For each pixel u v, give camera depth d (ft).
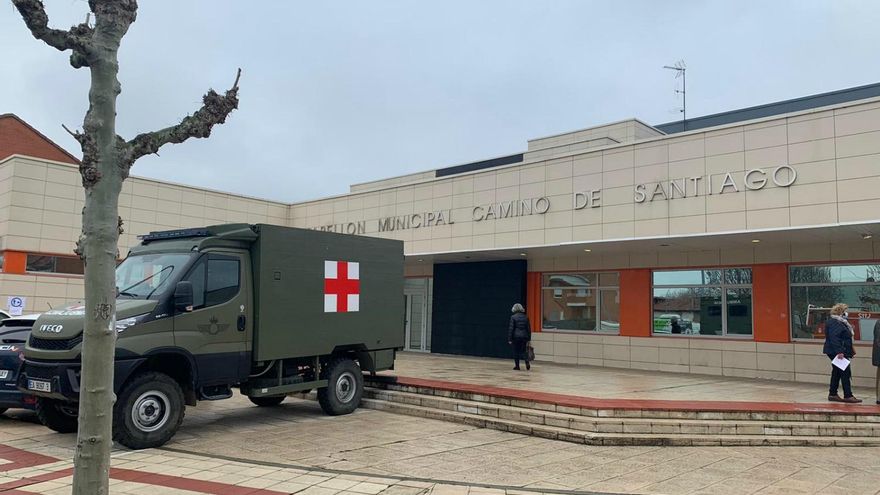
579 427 30.32
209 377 28.96
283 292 32.42
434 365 57.16
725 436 30.04
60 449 26.58
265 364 32.12
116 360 25.45
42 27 10.64
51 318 26.78
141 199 72.43
